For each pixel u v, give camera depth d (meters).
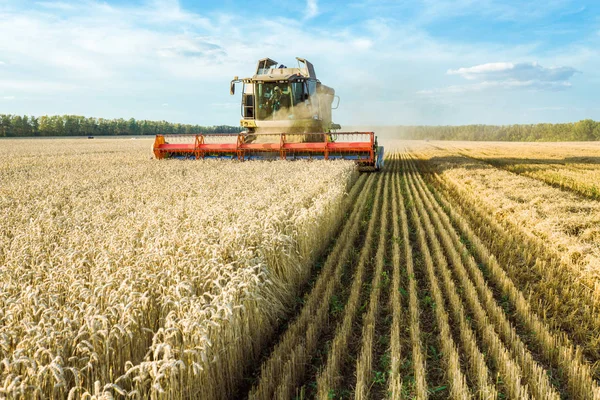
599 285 5.84
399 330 5.00
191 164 17.12
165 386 3.04
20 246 5.49
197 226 6.09
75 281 3.68
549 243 8.12
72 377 2.95
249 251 5.17
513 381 3.80
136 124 131.00
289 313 5.67
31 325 2.97
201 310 3.37
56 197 10.21
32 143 60.28
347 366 4.42
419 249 8.23
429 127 160.38
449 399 3.81
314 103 18.48
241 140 18.31
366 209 12.06
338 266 6.87
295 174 13.22
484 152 38.72
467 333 4.64
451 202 12.81
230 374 3.88
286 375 3.89
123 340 3.29
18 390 2.60
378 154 18.69
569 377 3.98
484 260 7.34
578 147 47.97
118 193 10.67
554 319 5.20
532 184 14.78
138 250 4.89
